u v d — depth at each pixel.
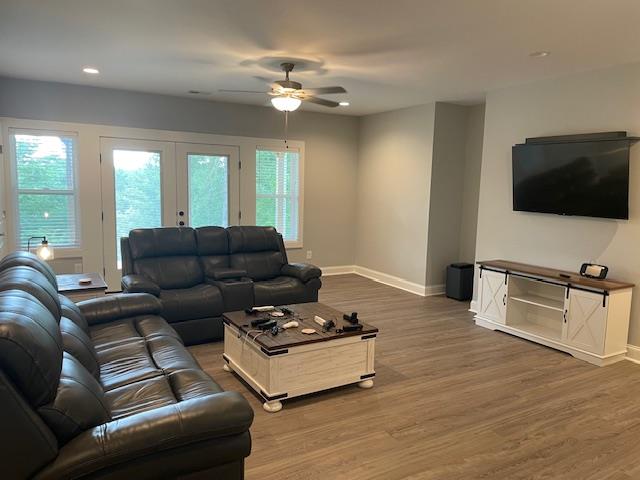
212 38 3.56
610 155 3.99
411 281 6.56
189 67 4.51
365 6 2.86
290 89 4.06
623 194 3.96
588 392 3.40
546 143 4.50
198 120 6.29
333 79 4.84
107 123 5.73
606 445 2.71
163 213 6.21
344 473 2.38
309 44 3.66
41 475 1.49
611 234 4.15
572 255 4.48
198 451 1.76
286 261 5.37
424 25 3.17
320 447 2.62
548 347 4.34
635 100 3.96
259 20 3.15
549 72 4.37
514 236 5.04
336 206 7.56
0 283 2.12
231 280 4.52
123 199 5.96
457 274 6.04
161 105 6.02
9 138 5.25
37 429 1.48
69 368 1.81
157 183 6.14
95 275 4.25
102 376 2.43
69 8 2.99
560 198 4.45
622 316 3.96
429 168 6.15
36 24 3.32
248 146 6.68
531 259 4.87
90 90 5.60
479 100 5.86
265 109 6.76
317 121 7.20
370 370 3.39
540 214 4.74
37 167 5.45
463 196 6.43
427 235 6.23
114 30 3.42
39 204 5.51
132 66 4.52
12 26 3.36
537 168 4.60
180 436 1.70
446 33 3.32
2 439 1.43
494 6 2.80
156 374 2.45
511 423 2.93
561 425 2.92
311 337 3.14
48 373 1.54
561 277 4.21
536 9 2.82
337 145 7.43
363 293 6.40
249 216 6.82
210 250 4.91
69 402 1.60
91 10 3.02
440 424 2.90
